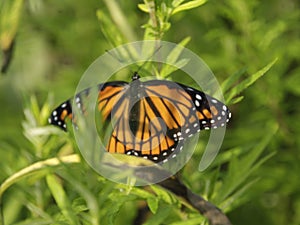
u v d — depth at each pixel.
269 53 0.92
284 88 0.92
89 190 0.64
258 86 0.92
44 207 0.73
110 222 0.64
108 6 0.79
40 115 0.77
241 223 0.94
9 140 0.85
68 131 0.63
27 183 0.71
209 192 0.72
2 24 0.74
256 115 0.93
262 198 0.94
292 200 0.94
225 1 0.90
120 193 0.66
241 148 0.77
